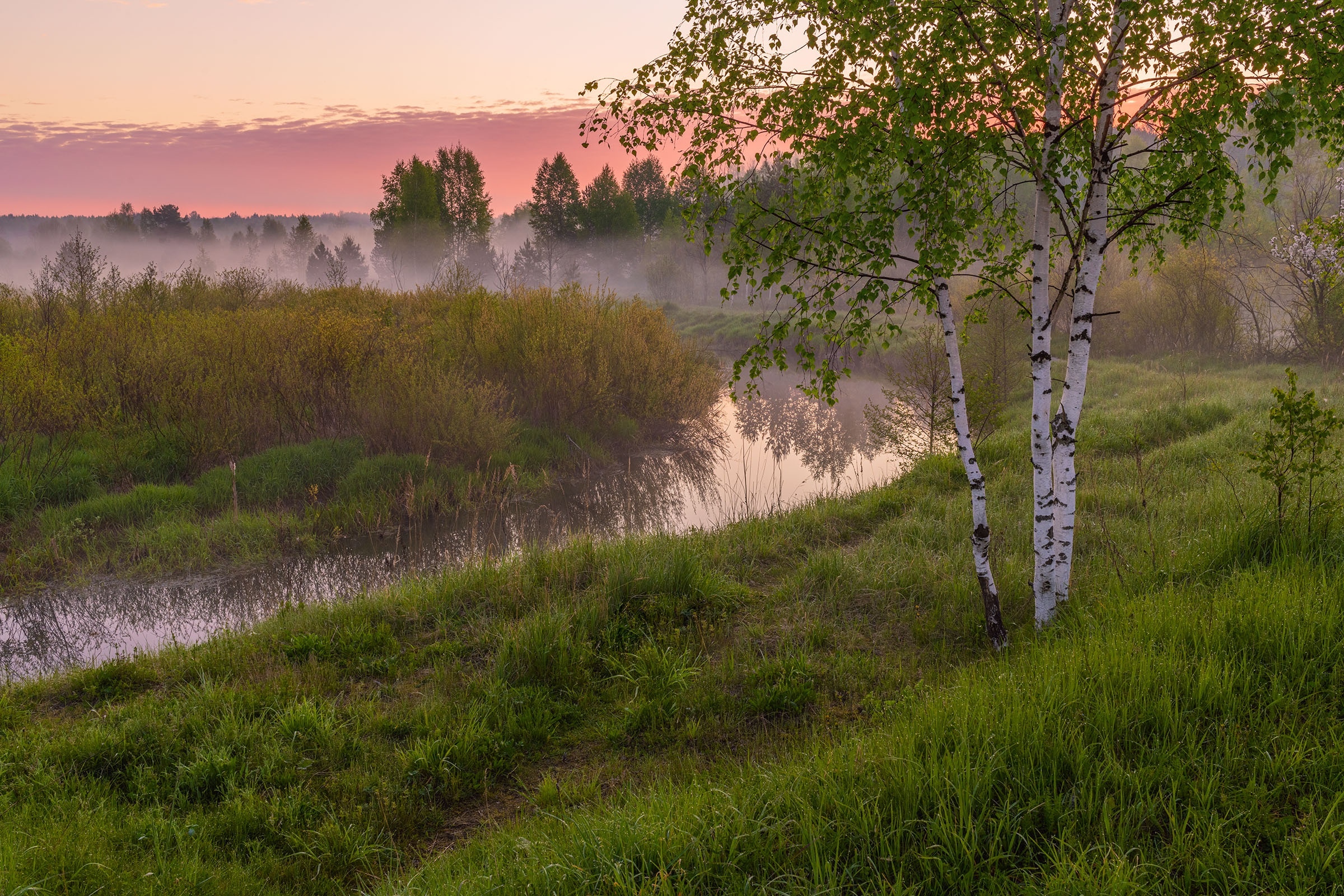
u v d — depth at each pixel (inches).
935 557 310.0
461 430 568.1
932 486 429.1
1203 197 208.2
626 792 172.1
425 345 680.4
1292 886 103.7
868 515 389.7
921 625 252.4
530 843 144.6
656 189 3535.9
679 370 757.9
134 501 449.4
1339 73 165.2
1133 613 192.9
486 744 202.1
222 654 258.4
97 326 606.2
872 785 135.8
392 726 212.4
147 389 546.9
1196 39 192.1
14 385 489.4
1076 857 113.7
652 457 653.9
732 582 300.7
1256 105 184.2
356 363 601.3
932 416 542.3
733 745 198.2
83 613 348.5
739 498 539.2
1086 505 350.9
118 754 194.9
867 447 698.8
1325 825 107.8
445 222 3280.0
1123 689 152.4
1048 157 205.3
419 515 477.1
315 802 179.2
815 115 205.8
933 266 210.8
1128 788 126.2
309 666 247.1
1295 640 160.6
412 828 174.7
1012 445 486.9
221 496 470.6
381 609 291.3
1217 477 348.8
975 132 209.8
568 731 214.4
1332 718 136.2
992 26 210.2
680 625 269.3
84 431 527.8
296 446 541.3
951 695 173.0
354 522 462.6
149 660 262.2
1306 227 582.6
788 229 215.6
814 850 116.3
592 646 252.5
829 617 270.7
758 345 220.8
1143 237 247.0
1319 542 222.8
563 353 666.2
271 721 213.5
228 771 188.1
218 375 570.3
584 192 3238.2
